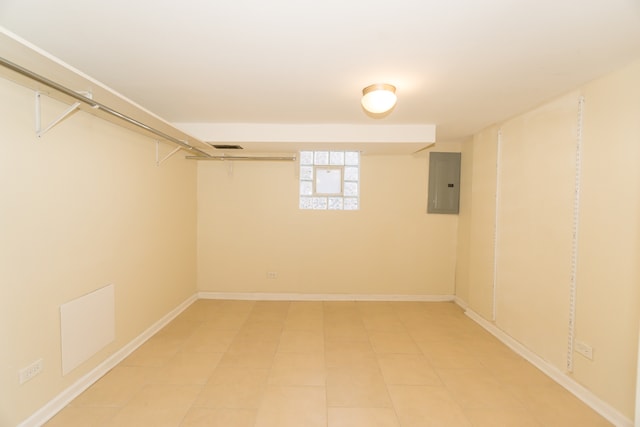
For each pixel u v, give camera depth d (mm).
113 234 2516
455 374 2484
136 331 2865
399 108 2734
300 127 3348
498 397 2188
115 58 1812
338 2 1284
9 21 1418
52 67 1462
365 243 4324
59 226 1985
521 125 2848
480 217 3566
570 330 2252
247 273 4336
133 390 2209
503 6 1302
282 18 1403
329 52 1729
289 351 2840
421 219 4309
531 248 2688
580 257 2172
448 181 4277
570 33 1509
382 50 1702
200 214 4289
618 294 1893
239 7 1317
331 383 2340
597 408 2027
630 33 1498
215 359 2674
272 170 4277
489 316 3344
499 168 3189
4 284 1651
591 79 2061
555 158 2418
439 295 4340
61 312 2004
